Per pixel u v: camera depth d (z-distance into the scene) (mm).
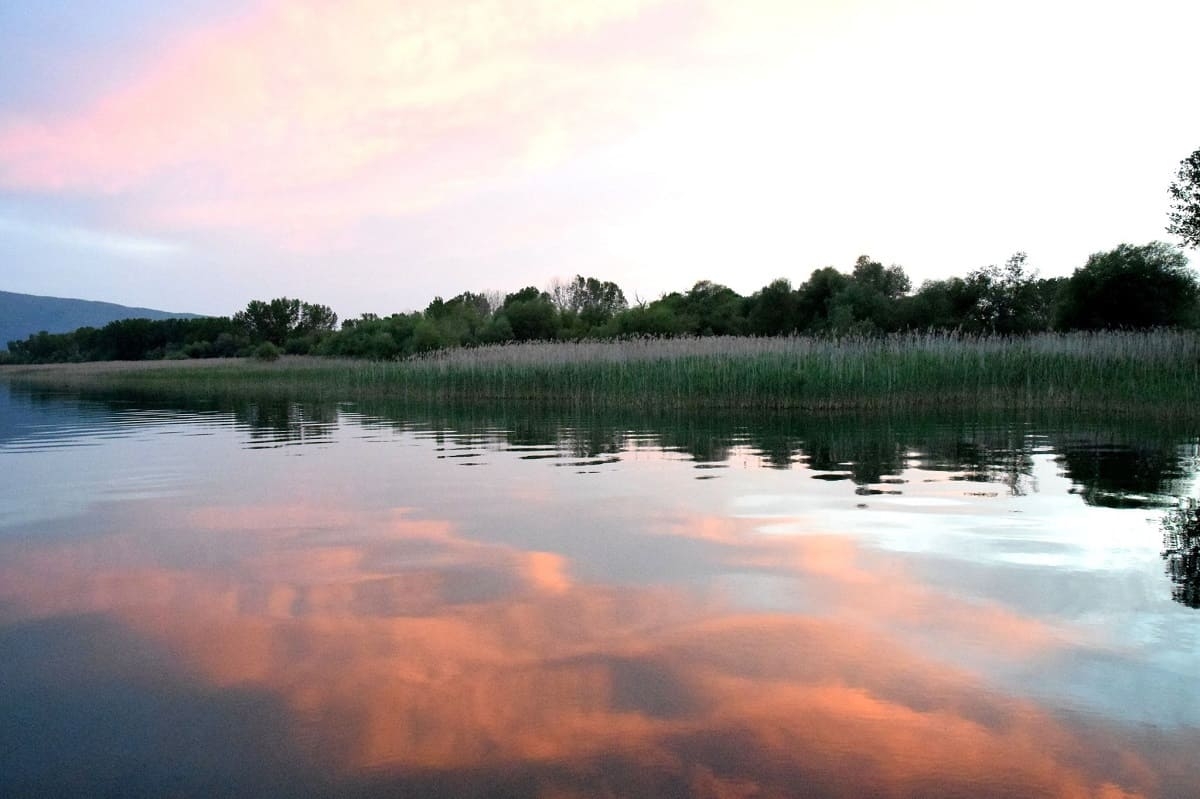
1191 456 9469
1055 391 17578
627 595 4324
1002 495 7000
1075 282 28219
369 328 56469
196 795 2500
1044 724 2842
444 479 8523
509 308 50375
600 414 18156
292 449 11734
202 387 38906
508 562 5047
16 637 3863
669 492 7465
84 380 51719
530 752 2721
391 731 2885
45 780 2596
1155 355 17359
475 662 3471
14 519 6695
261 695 3191
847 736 2787
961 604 4055
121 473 9406
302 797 2482
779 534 5645
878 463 9211
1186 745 2686
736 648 3559
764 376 18781
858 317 37562
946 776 2533
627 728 2871
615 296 66438
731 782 2520
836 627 3781
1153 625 3715
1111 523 5797
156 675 3396
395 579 4715
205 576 4859
